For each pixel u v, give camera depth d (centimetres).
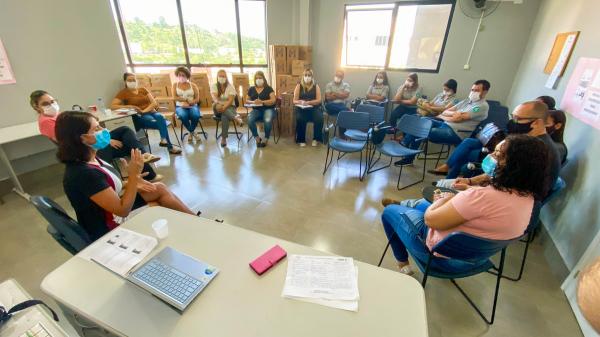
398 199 260
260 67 538
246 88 476
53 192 266
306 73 397
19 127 266
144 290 83
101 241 104
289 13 498
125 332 72
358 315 76
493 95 407
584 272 37
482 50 393
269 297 81
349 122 322
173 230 111
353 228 219
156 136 430
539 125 178
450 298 158
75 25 307
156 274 87
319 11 478
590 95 187
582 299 34
